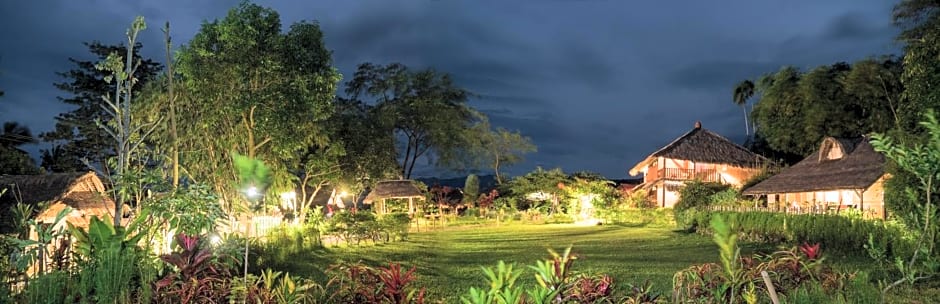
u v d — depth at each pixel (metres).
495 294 4.24
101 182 15.40
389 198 41.28
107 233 5.91
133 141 9.48
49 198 14.02
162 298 5.76
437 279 11.51
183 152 15.61
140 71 35.81
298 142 21.36
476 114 58.06
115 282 5.58
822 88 41.78
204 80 18.27
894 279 9.43
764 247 17.78
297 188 41.50
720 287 5.62
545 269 4.95
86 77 37.88
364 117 48.12
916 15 19.19
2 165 20.73
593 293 5.09
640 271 12.48
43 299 5.48
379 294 5.36
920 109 13.56
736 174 46.81
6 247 6.25
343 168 39.44
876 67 38.81
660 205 45.03
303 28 21.03
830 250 15.19
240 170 5.09
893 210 12.31
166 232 8.80
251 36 19.59
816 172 30.38
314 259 14.80
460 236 26.86
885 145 4.71
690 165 46.53
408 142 55.38
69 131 36.25
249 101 18.88
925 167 4.57
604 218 37.28
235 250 7.39
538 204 44.94
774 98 44.78
